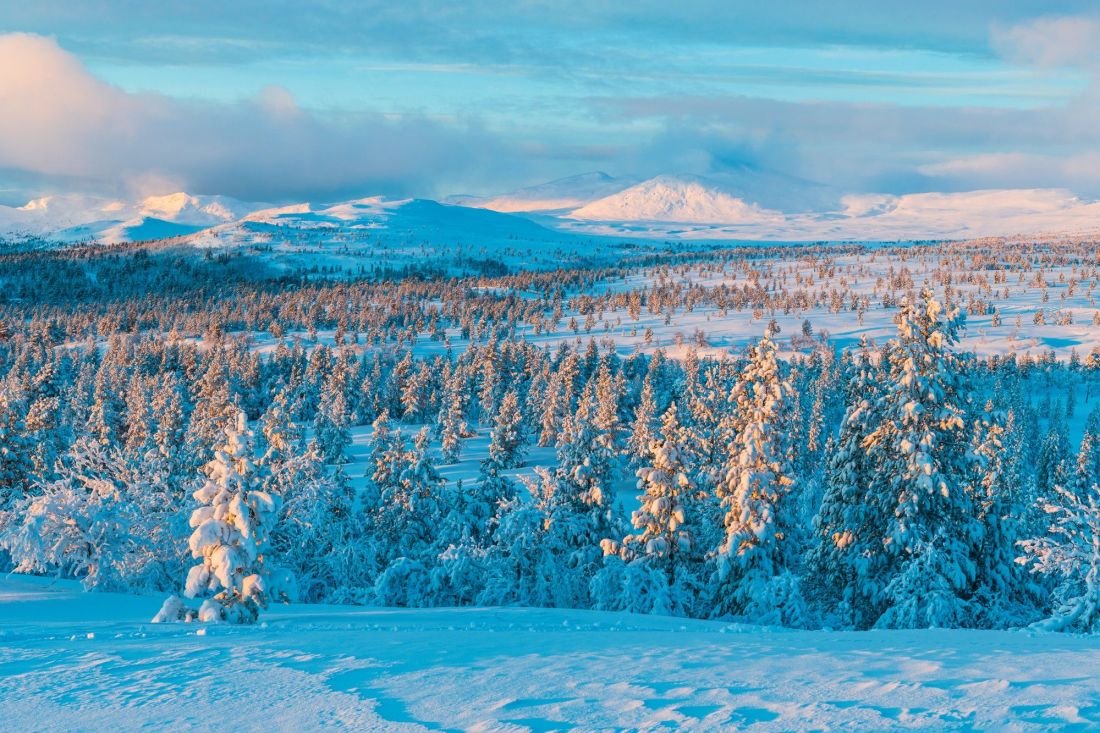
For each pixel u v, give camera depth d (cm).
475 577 4144
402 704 761
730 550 3334
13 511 3575
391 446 4906
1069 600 2230
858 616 3091
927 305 2933
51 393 13200
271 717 737
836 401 13725
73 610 2445
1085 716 593
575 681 841
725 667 917
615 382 14312
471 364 16562
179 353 18388
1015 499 3691
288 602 2045
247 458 2014
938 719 611
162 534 3444
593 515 4059
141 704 799
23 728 732
